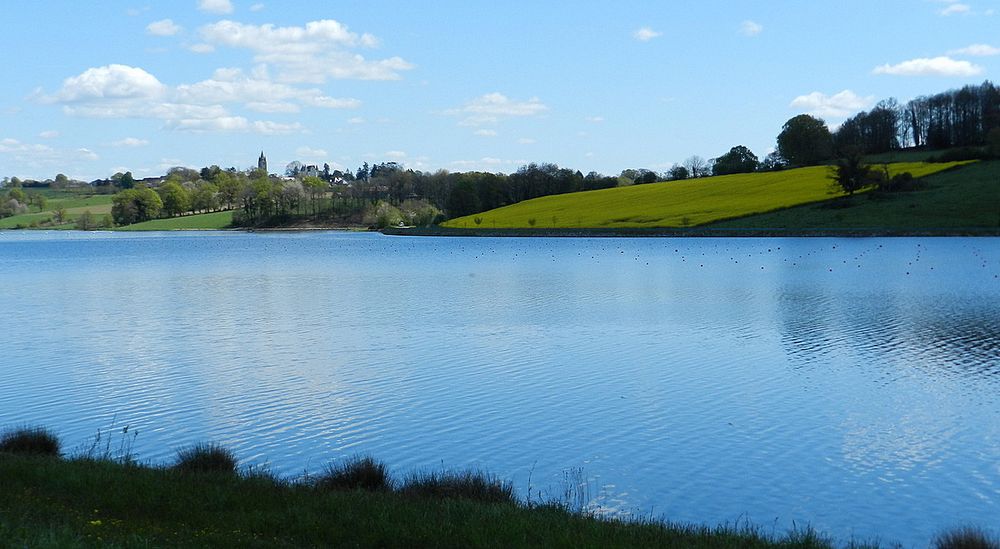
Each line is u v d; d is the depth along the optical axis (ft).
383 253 413.59
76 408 95.91
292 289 236.22
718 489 69.15
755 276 255.91
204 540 42.93
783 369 115.44
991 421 88.22
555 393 102.47
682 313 175.22
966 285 219.61
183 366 120.26
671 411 93.66
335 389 104.94
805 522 62.28
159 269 321.73
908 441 81.82
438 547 43.80
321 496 52.85
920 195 467.93
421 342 140.15
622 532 47.37
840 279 241.14
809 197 508.12
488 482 63.21
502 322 163.43
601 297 206.80
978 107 634.02
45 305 199.82
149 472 58.03
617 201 617.62
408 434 85.20
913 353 125.29
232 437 84.33
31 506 47.34
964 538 53.47
